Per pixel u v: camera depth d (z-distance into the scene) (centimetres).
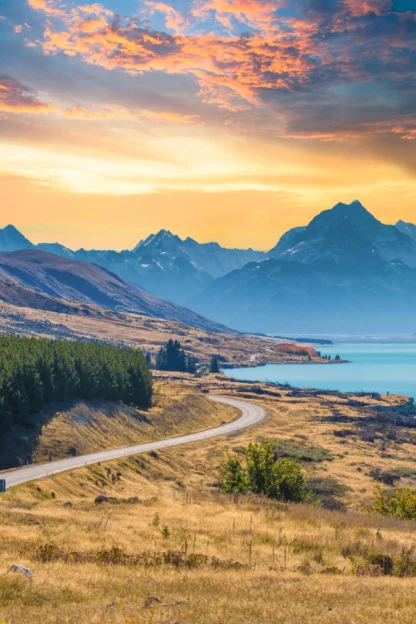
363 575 2989
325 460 14138
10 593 2202
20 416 12494
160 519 4453
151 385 19075
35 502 5797
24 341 16975
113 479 10256
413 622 1972
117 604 2148
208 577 2664
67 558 2989
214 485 11594
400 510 6362
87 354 17088
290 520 4653
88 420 14500
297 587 2506
